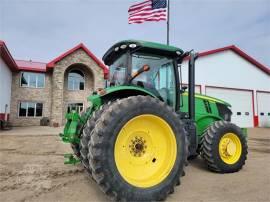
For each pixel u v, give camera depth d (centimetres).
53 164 487
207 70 1712
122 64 379
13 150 671
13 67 1747
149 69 363
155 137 307
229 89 1783
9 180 377
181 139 307
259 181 370
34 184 357
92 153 260
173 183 293
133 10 1032
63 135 405
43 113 1897
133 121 287
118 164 273
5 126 1473
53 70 1856
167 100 382
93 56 1948
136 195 267
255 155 613
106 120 269
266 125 1908
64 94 1939
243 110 1827
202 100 474
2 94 1504
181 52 383
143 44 348
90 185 353
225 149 419
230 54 1802
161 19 987
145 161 296
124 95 342
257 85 1903
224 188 337
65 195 313
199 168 450
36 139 937
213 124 431
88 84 2012
